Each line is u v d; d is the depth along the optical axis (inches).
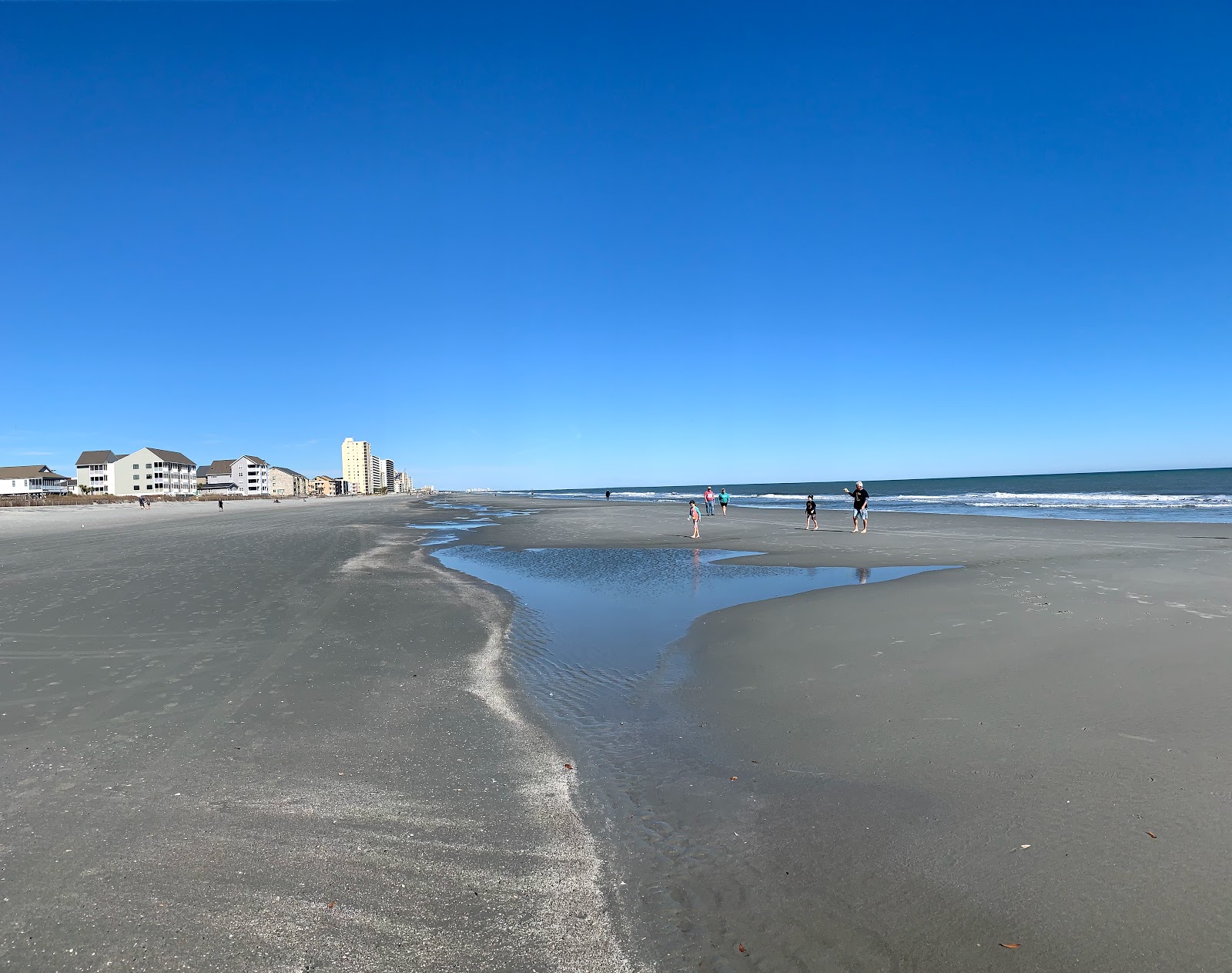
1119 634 321.7
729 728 227.6
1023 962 113.7
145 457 4758.9
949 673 273.3
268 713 241.1
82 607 438.3
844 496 3240.7
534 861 146.2
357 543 948.0
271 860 143.9
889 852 147.3
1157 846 144.3
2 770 189.8
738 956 117.3
